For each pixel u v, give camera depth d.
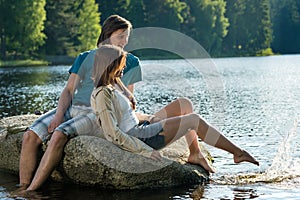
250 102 18.02
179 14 78.00
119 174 7.21
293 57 85.00
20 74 39.78
